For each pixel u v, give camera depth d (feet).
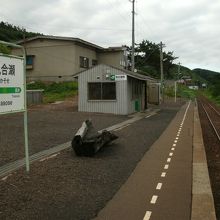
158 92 160.45
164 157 42.34
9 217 22.93
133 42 135.85
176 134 63.05
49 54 156.87
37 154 41.86
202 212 24.50
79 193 27.81
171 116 101.86
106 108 99.40
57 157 40.45
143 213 24.20
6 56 30.09
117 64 179.01
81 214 23.70
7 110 30.45
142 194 28.12
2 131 59.98
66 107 107.34
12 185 29.37
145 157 42.16
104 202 26.03
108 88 99.14
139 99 117.19
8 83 30.48
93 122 76.79
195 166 38.09
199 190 29.43
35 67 158.51
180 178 32.94
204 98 287.07
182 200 26.86
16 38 225.15
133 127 70.64
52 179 31.30
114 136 49.80
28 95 114.62
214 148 54.39
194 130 69.67
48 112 94.99
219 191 30.94
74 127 66.08
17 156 40.42
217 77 369.30
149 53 284.00
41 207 24.73
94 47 170.91
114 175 33.40
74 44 154.40
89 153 41.04
